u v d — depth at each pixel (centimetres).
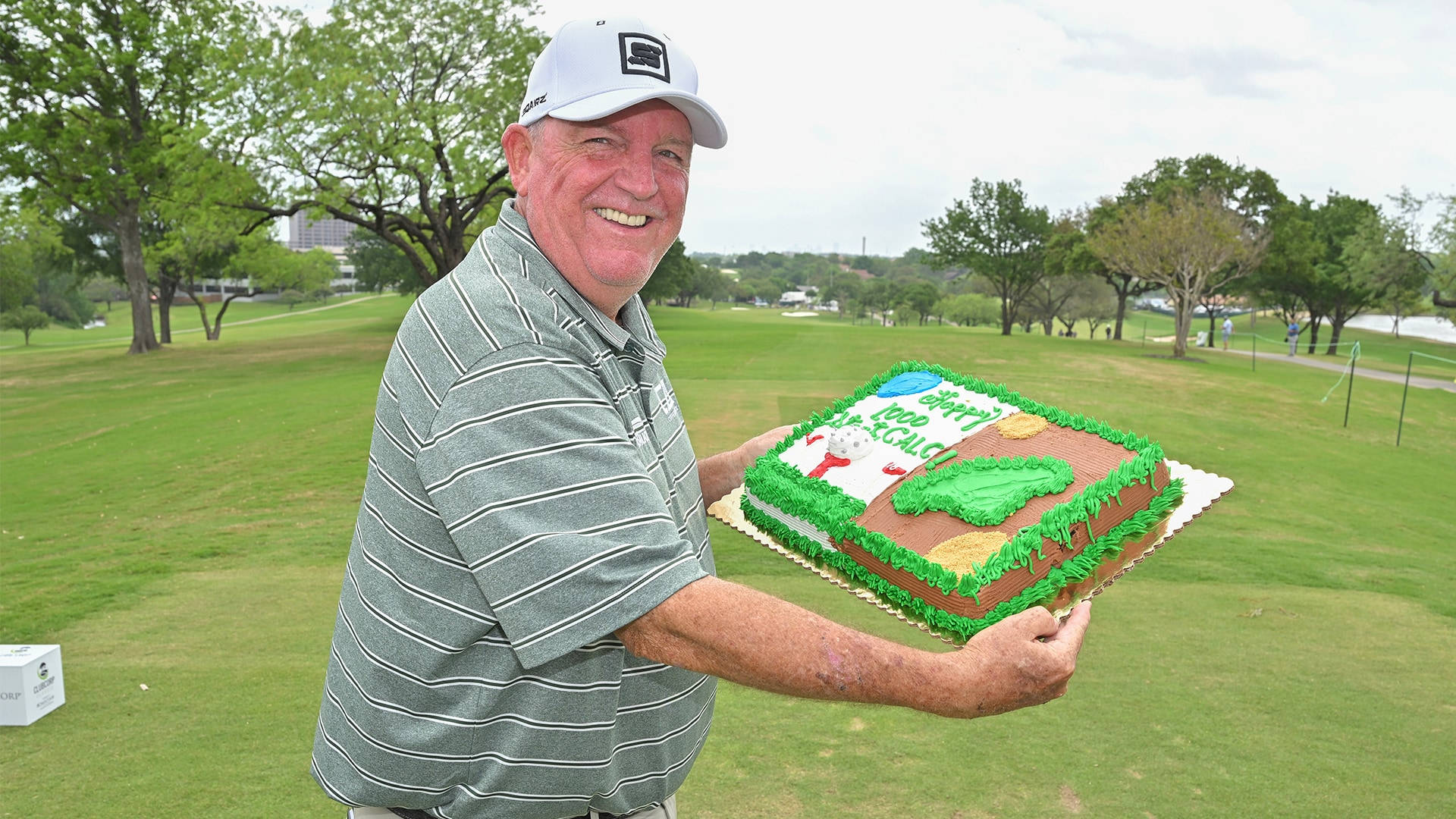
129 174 3164
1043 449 303
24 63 3003
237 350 3656
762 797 385
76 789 386
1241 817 373
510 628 143
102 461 1320
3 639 584
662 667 184
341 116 2503
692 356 2734
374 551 163
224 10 3119
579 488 142
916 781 399
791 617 139
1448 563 862
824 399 1677
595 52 160
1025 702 152
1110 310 7344
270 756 416
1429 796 392
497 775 166
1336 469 1423
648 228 169
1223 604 673
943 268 5803
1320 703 488
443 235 2845
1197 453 1521
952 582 232
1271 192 4706
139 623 612
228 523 939
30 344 6194
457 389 147
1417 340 6738
